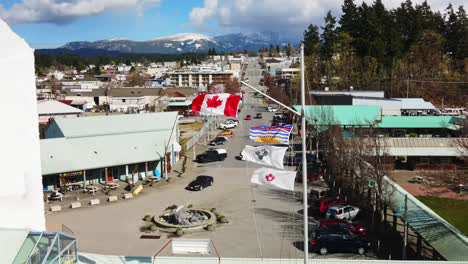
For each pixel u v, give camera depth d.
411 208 34.25
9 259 20.50
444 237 29.02
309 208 43.59
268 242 35.09
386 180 39.81
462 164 58.62
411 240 35.50
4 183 25.62
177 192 51.38
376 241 35.38
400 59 134.25
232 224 39.88
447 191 46.72
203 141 86.44
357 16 146.12
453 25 140.75
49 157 51.88
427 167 60.72
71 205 45.69
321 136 63.56
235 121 112.12
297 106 78.31
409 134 80.81
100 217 42.47
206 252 28.31
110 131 60.59
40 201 28.02
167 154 60.81
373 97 93.50
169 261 26.14
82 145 55.22
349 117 78.31
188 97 153.25
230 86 179.88
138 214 43.25
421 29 141.88
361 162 41.06
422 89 124.06
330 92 100.56
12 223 26.02
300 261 25.30
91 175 55.00
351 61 135.88
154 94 151.88
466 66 129.12
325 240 32.66
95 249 34.09
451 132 79.44
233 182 55.53
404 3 151.12
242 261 25.36
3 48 25.33
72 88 179.62
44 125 99.00
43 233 21.42
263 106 148.50
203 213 42.56
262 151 22.19
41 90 184.12
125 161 55.31
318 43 167.75
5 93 25.41
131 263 26.27
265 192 50.84
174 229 38.09
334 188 51.12
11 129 25.89
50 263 20.73
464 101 115.75
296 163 62.88
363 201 43.69
